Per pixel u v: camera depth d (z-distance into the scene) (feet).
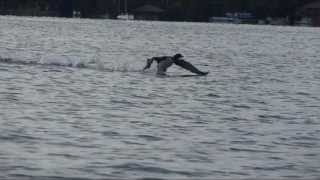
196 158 108.37
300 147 119.85
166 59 240.32
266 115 157.38
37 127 128.16
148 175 96.89
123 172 97.96
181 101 175.52
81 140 118.52
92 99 170.40
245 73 271.08
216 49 467.11
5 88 183.11
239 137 127.54
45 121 135.13
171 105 167.32
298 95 199.52
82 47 416.87
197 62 330.54
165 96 183.73
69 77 216.95
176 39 612.29
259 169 102.58
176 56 240.94
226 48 484.33
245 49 478.59
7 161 101.04
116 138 121.60
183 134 128.26
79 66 258.78
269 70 292.20
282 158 110.42
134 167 100.94
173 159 106.93
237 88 212.64
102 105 161.27
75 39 526.57
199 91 199.41
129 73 241.35
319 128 140.67
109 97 175.63
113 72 242.37
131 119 142.92
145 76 233.96
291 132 134.82
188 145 118.01
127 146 115.24
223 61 344.08
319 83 238.07
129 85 204.33
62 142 115.96
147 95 183.83
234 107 169.17
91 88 192.13
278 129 138.10
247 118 151.84
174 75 242.99
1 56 301.43
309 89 217.36
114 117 144.56
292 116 157.07
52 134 122.31
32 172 95.86
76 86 194.59
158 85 208.85
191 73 253.85
